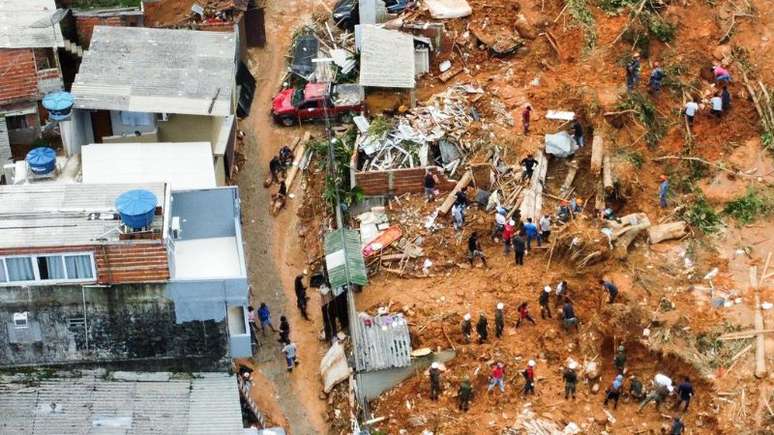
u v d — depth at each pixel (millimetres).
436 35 57906
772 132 53281
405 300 47469
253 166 55312
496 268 48688
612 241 47906
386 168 51594
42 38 51094
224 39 52594
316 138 56156
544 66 56688
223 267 41875
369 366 44312
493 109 54406
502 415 43188
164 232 39281
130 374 41469
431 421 43062
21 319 39750
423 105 55594
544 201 50812
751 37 57531
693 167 52219
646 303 46062
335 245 48156
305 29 61375
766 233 49156
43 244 38531
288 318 48344
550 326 46031
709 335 44656
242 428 40094
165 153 46812
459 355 44969
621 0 58094
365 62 55844
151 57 50844
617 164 51312
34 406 39969
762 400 42344
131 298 39844
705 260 48000
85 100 48281
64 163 47156
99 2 54906
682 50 56750
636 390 43219
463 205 50250
